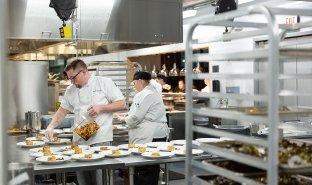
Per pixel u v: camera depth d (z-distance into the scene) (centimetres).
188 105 247
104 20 482
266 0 708
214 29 846
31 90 619
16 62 609
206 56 231
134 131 517
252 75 198
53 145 448
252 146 217
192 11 877
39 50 642
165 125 528
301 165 199
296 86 662
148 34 500
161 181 598
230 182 238
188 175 250
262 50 190
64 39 462
